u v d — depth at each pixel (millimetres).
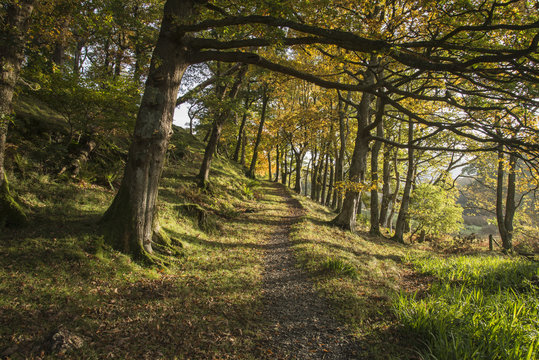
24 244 5738
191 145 25328
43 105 12078
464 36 7520
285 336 4621
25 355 3314
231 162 31453
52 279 4992
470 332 4145
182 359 3695
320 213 20359
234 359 3855
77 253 5820
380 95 7824
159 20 15984
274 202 22188
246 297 5973
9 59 6250
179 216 10484
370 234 16859
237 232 11914
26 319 3947
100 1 8969
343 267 7934
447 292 6270
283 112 31641
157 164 6996
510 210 17953
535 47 5602
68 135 11055
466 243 16609
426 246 17781
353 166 15117
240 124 33188
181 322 4598
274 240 11570
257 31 6734
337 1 9062
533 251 17453
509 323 4309
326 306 5836
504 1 7039
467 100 10133
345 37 6094
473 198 27453
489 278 7938
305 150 31766
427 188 18953
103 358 3510
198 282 6324
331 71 13336
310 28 6043
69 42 13195
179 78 7016
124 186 6840
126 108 9812
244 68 16188
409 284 8305
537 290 6785
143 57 11008
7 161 8211
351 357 4055
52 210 7434
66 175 9570
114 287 5289
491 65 7504
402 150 24578
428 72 8453
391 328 4840
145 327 4312
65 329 3766
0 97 6164
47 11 7879
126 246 6590
